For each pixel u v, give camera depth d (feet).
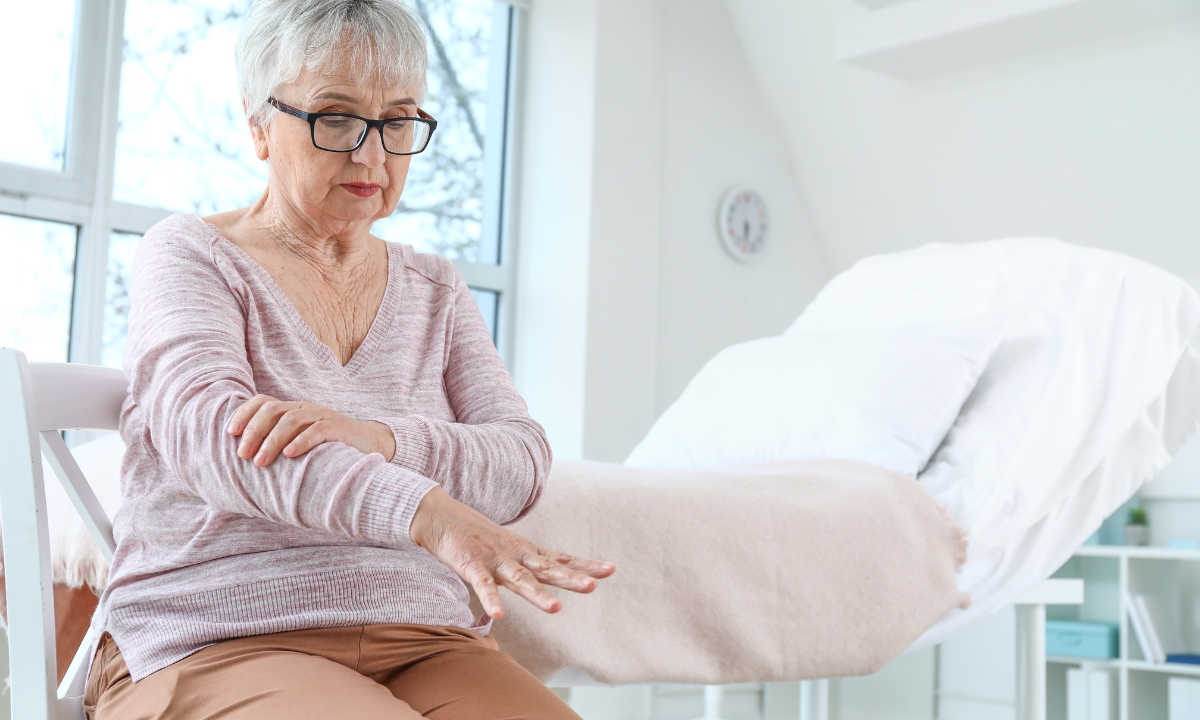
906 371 6.62
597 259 11.23
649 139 11.79
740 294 12.67
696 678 4.71
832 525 5.25
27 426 3.10
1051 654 10.30
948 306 7.44
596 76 11.37
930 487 6.15
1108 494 6.57
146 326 3.05
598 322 11.19
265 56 3.22
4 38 8.75
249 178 10.05
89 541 4.63
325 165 3.20
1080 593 6.82
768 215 12.93
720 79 12.60
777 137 13.17
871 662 5.19
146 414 2.95
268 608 2.88
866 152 12.34
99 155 9.09
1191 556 9.44
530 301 11.66
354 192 3.28
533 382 11.50
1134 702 9.90
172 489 3.03
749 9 12.53
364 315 3.48
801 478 5.58
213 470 2.75
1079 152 10.66
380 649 2.95
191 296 3.08
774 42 12.49
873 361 6.82
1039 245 7.48
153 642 2.81
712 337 12.36
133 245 9.36
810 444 6.64
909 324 7.54
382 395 3.35
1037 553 6.16
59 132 8.99
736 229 12.53
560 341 11.30
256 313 3.19
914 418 6.39
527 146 11.90
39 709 3.01
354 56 3.16
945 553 5.61
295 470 2.69
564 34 11.69
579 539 4.54
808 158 13.01
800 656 4.98
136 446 3.11
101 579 4.59
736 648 4.80
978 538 5.82
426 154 11.39
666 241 11.98
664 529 4.75
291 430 2.73
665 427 7.74
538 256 11.64
